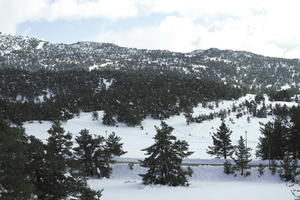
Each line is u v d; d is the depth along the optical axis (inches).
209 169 2295.8
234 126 7204.7
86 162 2299.5
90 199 930.7
